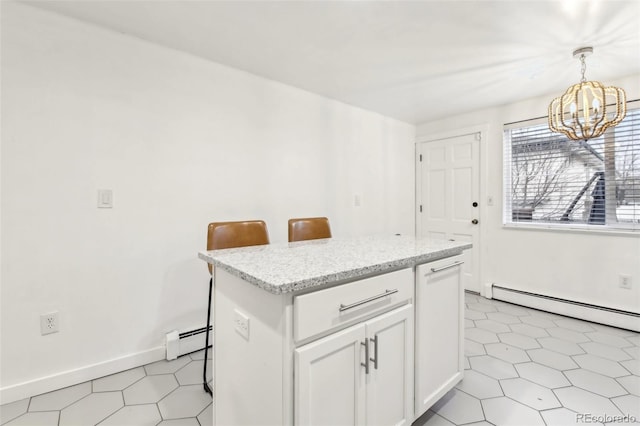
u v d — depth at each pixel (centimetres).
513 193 327
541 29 186
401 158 386
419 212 401
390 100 313
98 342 185
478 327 257
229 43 204
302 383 90
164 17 176
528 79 260
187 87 217
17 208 161
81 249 179
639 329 246
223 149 234
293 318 90
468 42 202
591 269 275
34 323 166
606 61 227
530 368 192
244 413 109
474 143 351
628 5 162
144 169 200
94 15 174
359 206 338
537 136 309
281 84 268
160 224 206
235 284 114
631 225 258
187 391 170
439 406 157
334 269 104
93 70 181
